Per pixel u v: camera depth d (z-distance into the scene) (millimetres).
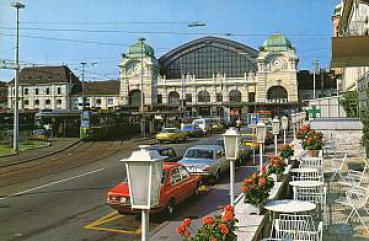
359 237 9203
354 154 22500
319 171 13258
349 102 33625
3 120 60156
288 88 107250
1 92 129250
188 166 18766
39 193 17391
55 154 34844
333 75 70125
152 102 114562
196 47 118438
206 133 55125
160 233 11234
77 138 49344
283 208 8188
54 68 123062
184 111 87938
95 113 48469
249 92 111188
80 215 13422
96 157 31297
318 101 37094
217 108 111125
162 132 43656
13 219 13008
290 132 50094
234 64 115938
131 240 10797
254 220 8109
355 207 9625
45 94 120750
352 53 16828
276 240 7152
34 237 11055
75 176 21969
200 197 15977
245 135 30891
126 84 115750
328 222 10359
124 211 12539
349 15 41125
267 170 11914
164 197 12570
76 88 124062
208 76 117875
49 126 51688
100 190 17609
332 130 25047
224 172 21609
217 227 6027
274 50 107750
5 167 27500
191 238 6195
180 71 120688
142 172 5156
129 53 116375
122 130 53812
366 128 17250
